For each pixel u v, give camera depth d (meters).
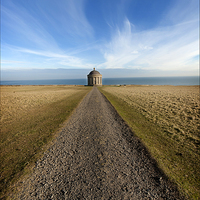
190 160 4.70
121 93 29.50
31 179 3.76
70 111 12.06
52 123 8.79
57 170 4.14
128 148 5.52
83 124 8.56
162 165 4.38
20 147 5.64
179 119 9.53
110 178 3.78
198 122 8.80
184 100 17.41
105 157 4.87
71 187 3.45
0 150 5.43
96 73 85.50
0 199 3.09
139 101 17.53
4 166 4.37
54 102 17.12
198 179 3.78
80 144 5.87
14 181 3.68
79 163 4.50
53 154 5.07
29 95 24.73
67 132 7.24
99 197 3.13
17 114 11.27
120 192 3.29
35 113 11.57
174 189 3.42
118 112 11.63
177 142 6.09
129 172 4.05
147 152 5.19
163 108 13.06
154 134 7.00
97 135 6.84
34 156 4.93
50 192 3.30
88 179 3.74
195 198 3.15
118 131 7.38
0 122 9.16
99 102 16.91
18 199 3.11
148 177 3.84
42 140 6.29
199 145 5.79
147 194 3.25
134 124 8.58
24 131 7.46
